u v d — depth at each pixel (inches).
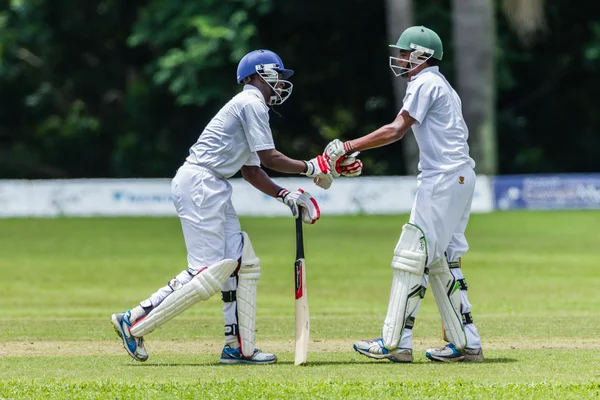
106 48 4894.2
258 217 3366.1
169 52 4239.7
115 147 4869.6
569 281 1798.7
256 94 962.7
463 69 3848.4
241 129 954.7
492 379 840.9
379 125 4783.5
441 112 948.0
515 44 4507.9
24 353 1009.5
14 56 4564.5
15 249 2417.6
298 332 939.3
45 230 2913.4
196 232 953.5
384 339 949.2
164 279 1878.7
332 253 2306.8
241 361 951.6
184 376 864.9
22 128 4995.1
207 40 4079.7
